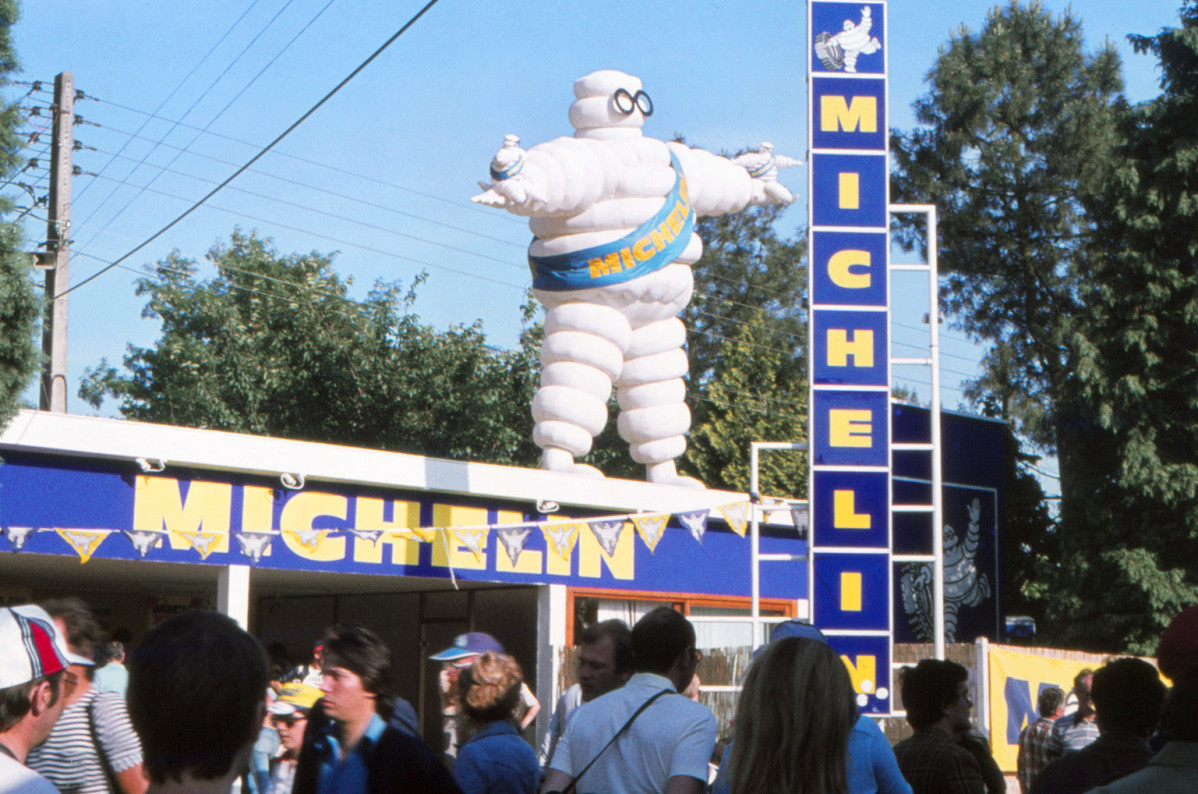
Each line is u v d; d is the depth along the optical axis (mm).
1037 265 33281
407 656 17594
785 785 3432
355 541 13109
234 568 12344
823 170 12414
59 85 21422
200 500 12211
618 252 14844
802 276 39500
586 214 14844
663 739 4203
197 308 31859
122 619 17234
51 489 11375
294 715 4922
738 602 16250
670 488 15492
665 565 15500
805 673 3504
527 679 16875
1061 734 8719
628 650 5262
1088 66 34188
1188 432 22203
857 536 11969
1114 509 22438
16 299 10883
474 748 4539
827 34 12617
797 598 16859
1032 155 33719
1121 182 22922
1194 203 22234
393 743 3764
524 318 32250
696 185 16125
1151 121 23266
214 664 2293
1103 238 23797
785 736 3457
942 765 4977
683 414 15789
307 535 11555
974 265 33781
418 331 31484
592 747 4297
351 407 30438
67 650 2934
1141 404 22172
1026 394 32719
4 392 10711
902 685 5332
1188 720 3168
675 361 15703
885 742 4156
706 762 4211
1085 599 22406
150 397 33250
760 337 35406
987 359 33281
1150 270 22406
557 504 14430
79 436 11344
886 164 12422
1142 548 21906
